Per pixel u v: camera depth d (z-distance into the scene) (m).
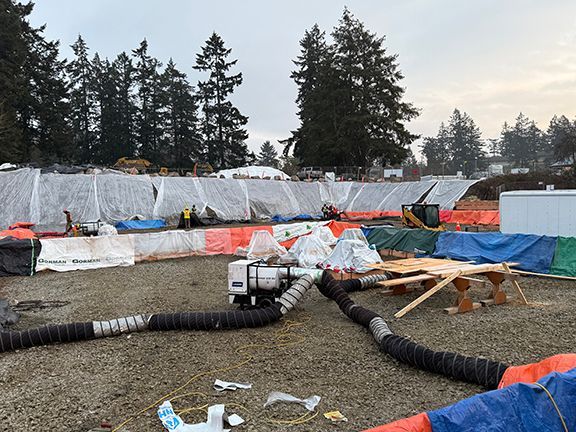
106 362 5.71
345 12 56.31
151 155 74.19
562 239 10.66
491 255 11.60
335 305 8.48
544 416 3.01
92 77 76.69
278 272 8.01
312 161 59.47
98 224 19.94
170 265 13.88
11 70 43.62
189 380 5.06
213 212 32.94
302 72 70.94
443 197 39.00
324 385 4.84
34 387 4.98
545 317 7.23
